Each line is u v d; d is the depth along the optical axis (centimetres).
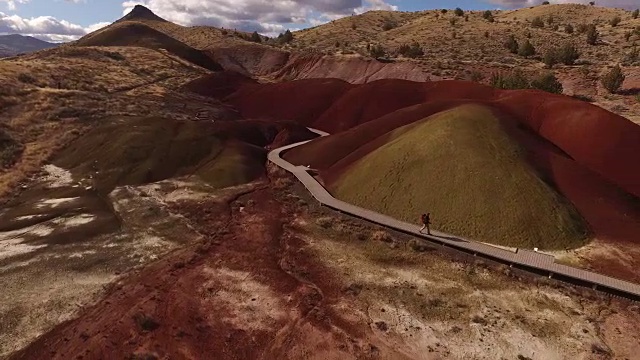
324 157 4362
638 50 9794
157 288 2294
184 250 2717
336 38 14412
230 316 2075
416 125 3962
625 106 6725
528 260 2472
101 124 5028
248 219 3177
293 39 15400
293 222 3127
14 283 2322
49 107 5384
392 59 9719
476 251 2589
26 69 6500
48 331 1969
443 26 13938
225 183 3859
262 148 4919
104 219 3108
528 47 10050
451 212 2939
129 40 11412
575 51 9425
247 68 11712
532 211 2783
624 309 2136
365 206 3281
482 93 5656
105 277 2397
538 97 4462
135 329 1973
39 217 3125
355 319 2053
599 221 2798
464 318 2064
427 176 3228
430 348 1875
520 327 2005
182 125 4897
